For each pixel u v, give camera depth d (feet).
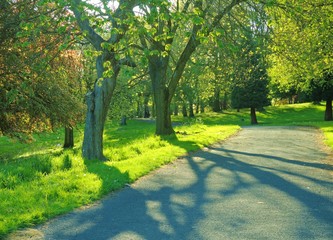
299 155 49.29
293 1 52.31
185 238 18.35
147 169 37.81
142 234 19.01
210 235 18.75
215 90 148.56
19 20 49.90
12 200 24.38
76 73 76.23
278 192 28.40
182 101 173.78
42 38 56.03
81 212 23.24
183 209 23.73
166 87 75.87
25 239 18.45
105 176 32.19
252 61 139.74
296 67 61.16
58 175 32.04
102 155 45.37
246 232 19.16
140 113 246.88
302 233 18.97
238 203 25.17
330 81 113.09
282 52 60.03
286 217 21.86
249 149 56.34
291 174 35.86
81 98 82.99
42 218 21.49
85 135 45.29
